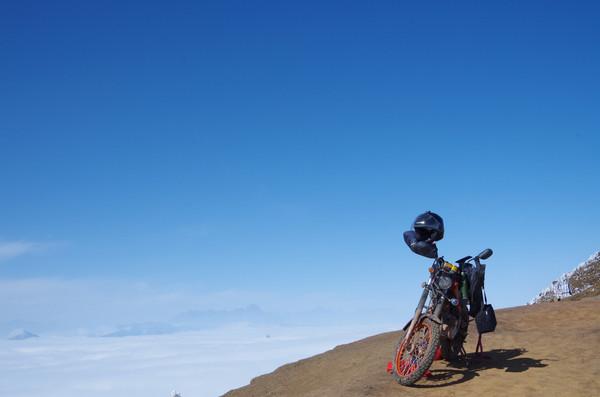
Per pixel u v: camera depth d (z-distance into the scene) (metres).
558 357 6.46
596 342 6.91
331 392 6.38
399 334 9.88
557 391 5.44
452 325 6.06
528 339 7.49
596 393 5.32
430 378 6.06
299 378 8.41
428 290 6.07
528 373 5.97
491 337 7.81
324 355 9.68
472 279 6.06
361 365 7.83
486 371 6.14
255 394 8.28
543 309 9.34
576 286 14.18
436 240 6.20
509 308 10.14
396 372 6.02
